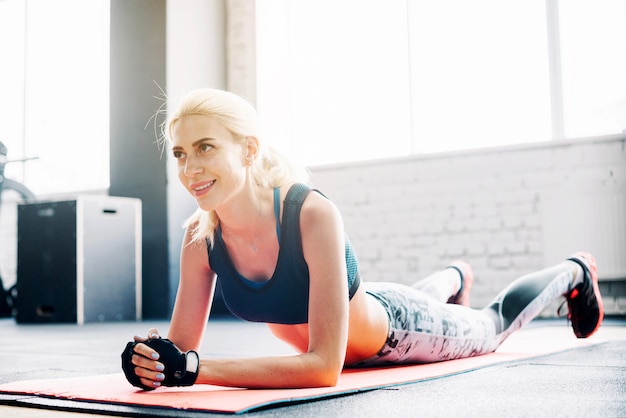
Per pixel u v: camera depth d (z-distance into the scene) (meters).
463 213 5.00
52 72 6.72
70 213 5.12
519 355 2.09
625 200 4.48
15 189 5.99
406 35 5.27
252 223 1.41
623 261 4.47
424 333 1.79
